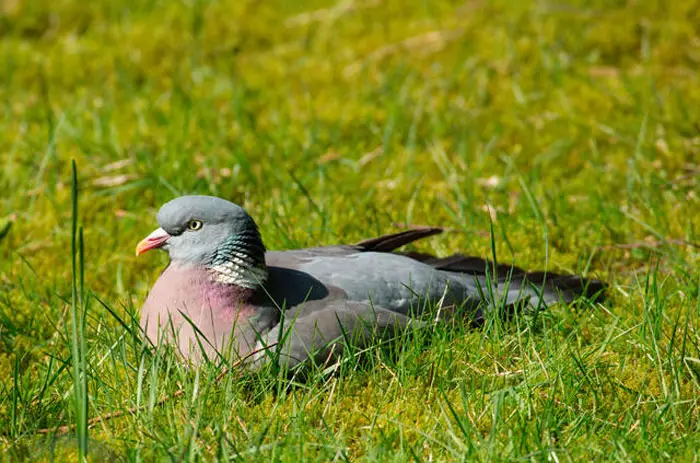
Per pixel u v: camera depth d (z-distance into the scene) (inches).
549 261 406.3
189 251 328.2
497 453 273.0
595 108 527.5
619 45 583.8
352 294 336.2
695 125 483.2
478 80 560.1
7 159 494.6
